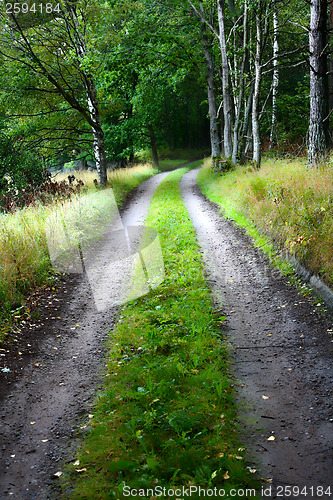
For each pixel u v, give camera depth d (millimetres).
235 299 7145
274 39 23297
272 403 4203
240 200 13320
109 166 39656
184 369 4703
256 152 18125
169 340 5484
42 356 5531
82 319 6711
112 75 21516
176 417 3744
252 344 5551
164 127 50969
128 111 35438
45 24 16828
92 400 4438
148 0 22406
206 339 5461
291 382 4562
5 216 11805
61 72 18719
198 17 23375
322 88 11828
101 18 17906
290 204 9508
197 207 16141
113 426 3822
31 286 7855
